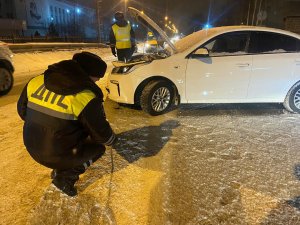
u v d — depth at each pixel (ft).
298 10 51.93
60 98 5.35
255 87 12.76
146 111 12.46
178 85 12.38
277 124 11.73
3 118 12.75
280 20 53.21
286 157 8.75
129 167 8.12
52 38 81.87
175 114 13.05
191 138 10.20
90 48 69.56
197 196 6.76
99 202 6.52
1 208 6.29
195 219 5.98
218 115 12.94
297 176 7.66
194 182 7.35
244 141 9.95
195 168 8.07
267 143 9.78
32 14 137.18
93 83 5.64
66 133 5.55
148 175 7.70
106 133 6.03
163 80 12.35
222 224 5.83
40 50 45.83
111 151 9.11
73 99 5.34
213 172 7.85
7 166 8.19
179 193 6.88
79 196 6.72
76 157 5.99
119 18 18.72
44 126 5.45
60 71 5.37
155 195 6.80
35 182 7.34
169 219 5.98
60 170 6.40
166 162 8.41
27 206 6.37
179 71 12.19
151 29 12.92
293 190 7.00
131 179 7.48
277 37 12.81
